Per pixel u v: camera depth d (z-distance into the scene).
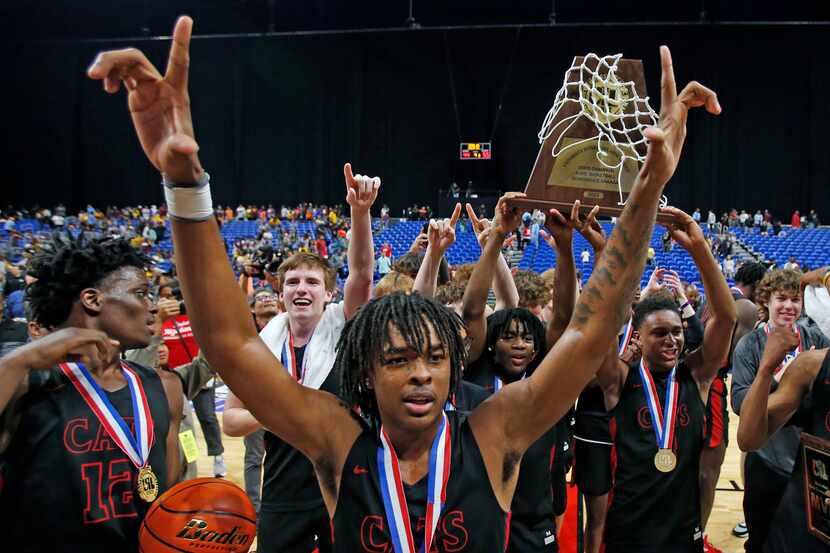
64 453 1.64
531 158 25.70
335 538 1.22
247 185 27.94
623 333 3.42
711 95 1.21
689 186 25.30
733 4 22.25
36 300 1.75
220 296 1.13
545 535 2.23
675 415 2.39
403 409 1.17
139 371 1.87
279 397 1.18
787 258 19.19
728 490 4.68
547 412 1.24
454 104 26.17
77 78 27.56
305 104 27.28
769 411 2.01
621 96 1.89
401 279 3.02
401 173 26.92
